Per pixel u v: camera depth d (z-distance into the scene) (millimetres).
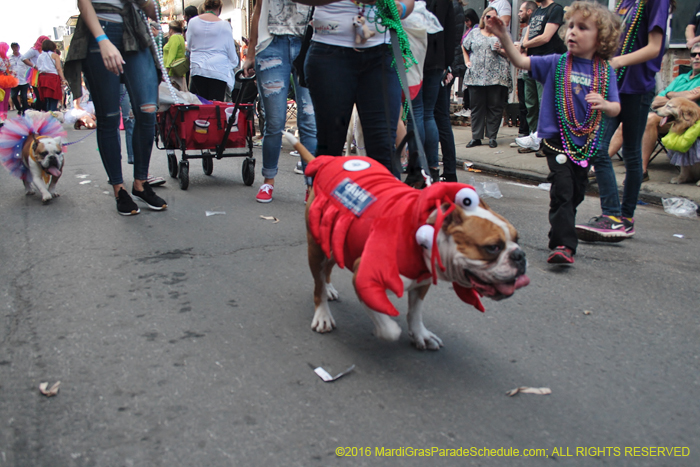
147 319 2982
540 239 4535
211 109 5938
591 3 3629
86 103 13539
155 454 1970
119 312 3055
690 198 5707
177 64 8859
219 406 2248
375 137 3689
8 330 2840
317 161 2781
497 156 7855
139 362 2561
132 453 1972
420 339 2713
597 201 5922
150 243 4199
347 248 2480
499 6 8531
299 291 3395
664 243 4539
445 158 6141
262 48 5031
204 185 6242
